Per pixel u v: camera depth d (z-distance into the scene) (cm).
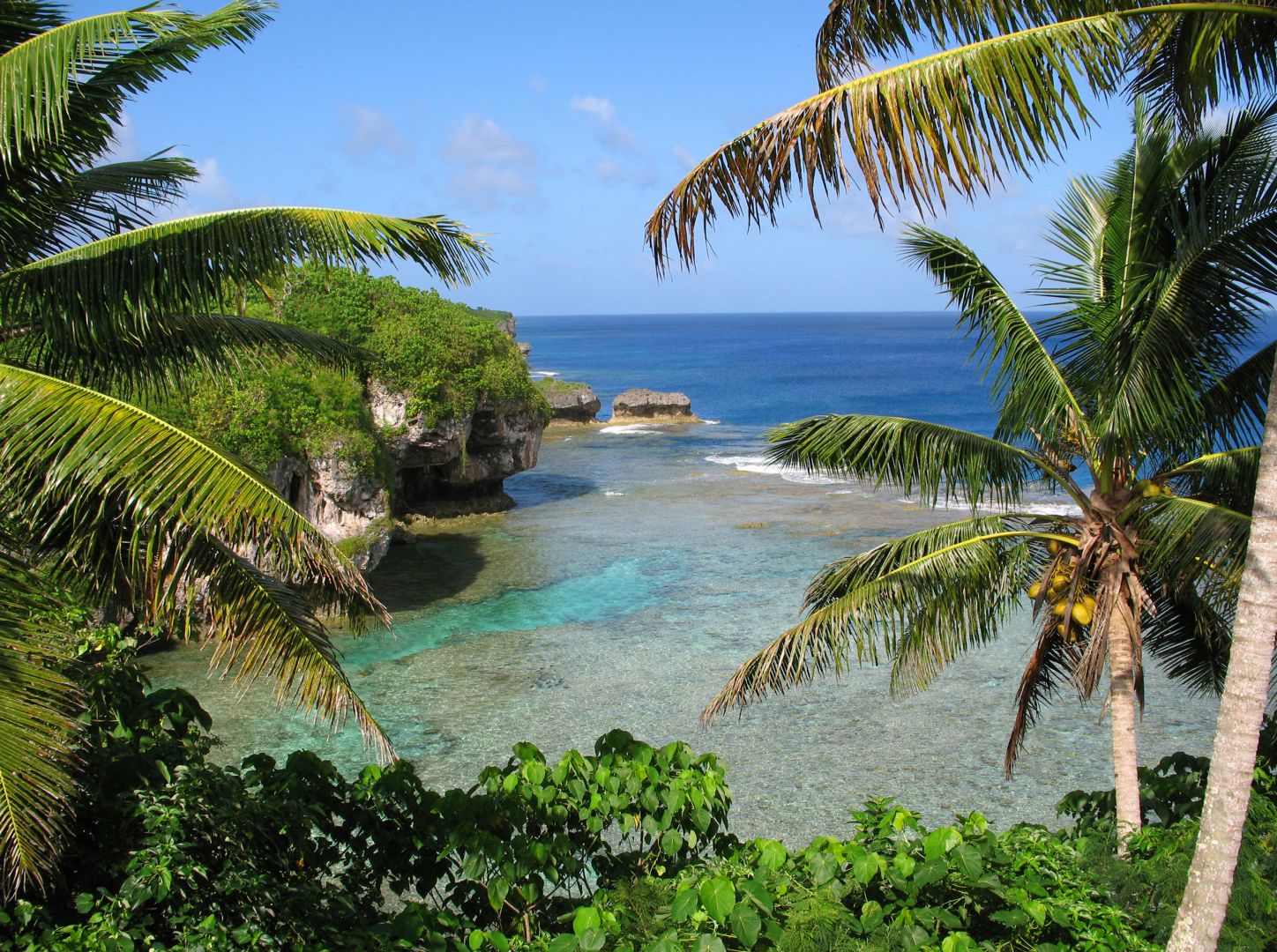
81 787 712
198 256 658
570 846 802
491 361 4525
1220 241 908
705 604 3070
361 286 4341
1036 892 691
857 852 686
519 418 4725
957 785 1920
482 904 825
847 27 775
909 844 725
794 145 631
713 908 619
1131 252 1079
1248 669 707
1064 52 614
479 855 751
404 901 826
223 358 856
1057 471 1158
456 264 699
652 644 2705
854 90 613
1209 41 748
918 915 661
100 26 636
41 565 743
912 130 607
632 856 848
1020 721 1356
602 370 16388
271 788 798
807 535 4003
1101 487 1134
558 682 2431
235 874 683
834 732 2162
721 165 658
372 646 2698
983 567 1153
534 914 808
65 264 661
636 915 711
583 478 5628
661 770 853
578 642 2731
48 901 688
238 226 666
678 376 14800
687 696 2344
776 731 2167
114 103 788
